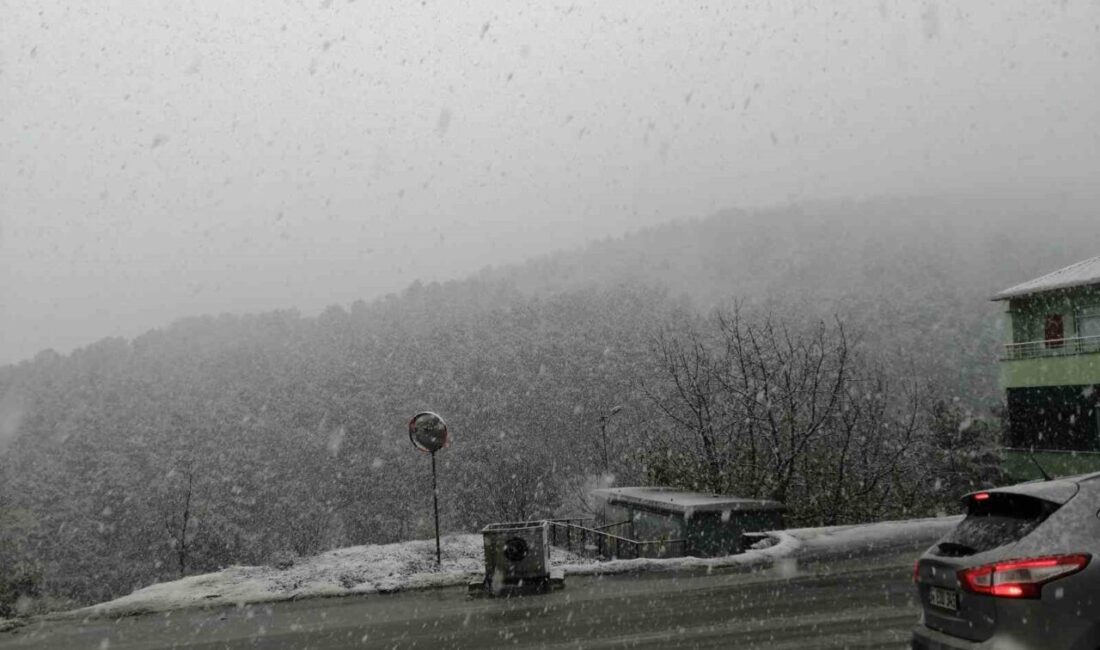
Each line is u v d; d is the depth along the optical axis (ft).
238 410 295.69
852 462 70.13
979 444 120.47
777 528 47.06
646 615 25.96
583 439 221.66
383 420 262.06
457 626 25.82
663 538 48.03
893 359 237.25
